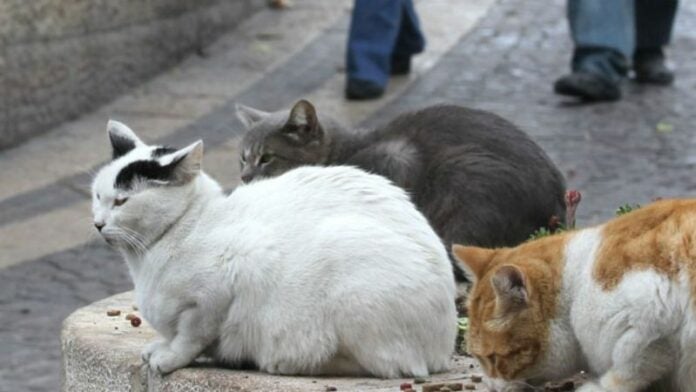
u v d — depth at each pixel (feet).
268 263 18.16
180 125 47.03
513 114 47.26
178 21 54.34
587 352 16.72
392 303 18.03
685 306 15.78
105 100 49.96
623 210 21.93
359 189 18.89
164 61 53.47
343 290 18.01
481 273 17.65
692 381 16.12
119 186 18.44
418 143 26.43
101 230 18.51
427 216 25.81
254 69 53.62
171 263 18.38
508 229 25.45
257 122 29.63
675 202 16.66
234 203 18.75
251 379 18.07
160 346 18.93
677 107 48.26
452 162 25.80
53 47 47.21
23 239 37.50
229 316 18.42
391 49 50.01
